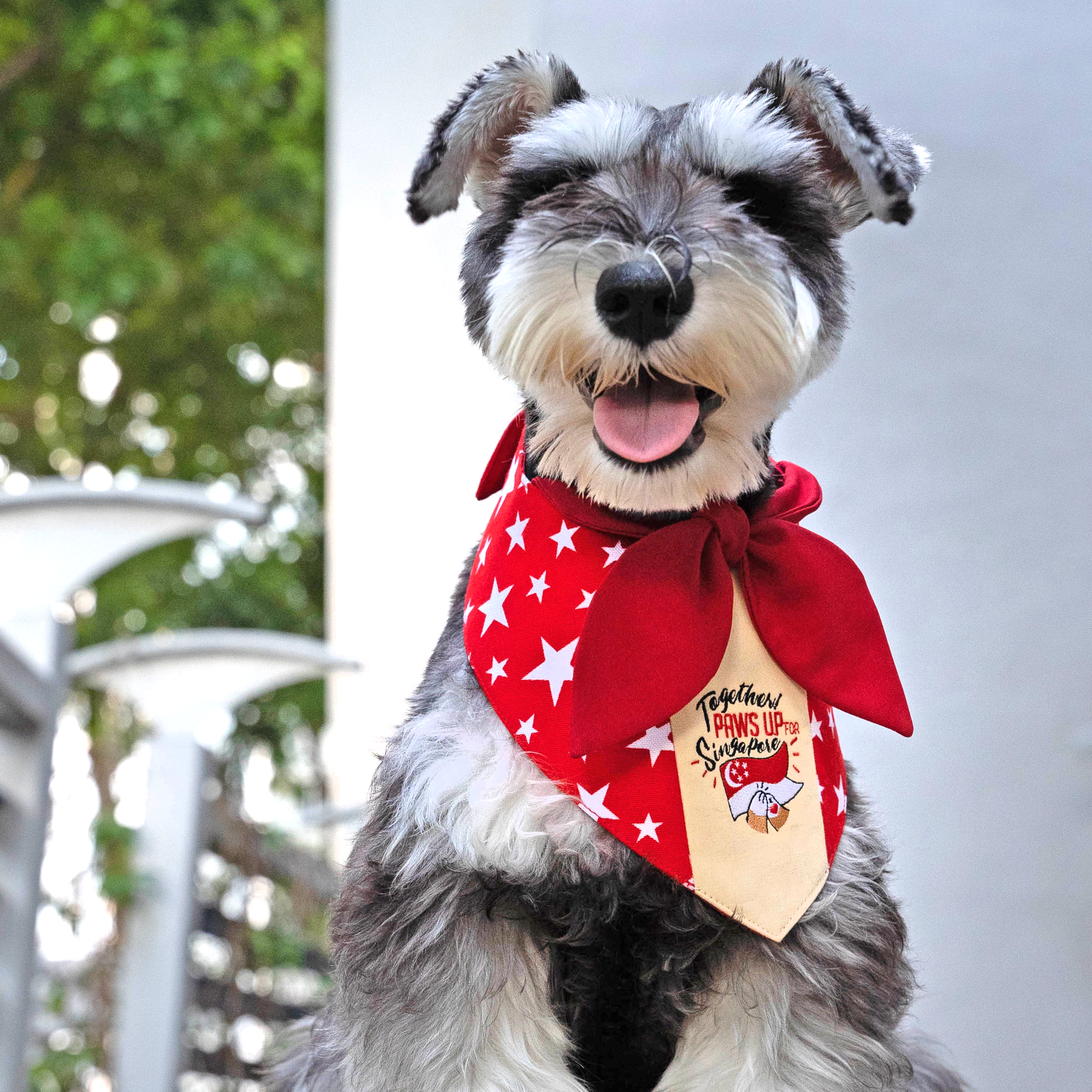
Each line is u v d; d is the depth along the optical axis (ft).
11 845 12.74
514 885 7.72
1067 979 14.05
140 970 16.96
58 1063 18.97
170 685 17.38
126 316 37.86
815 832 7.93
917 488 15.20
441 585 16.61
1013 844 14.42
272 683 17.35
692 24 15.40
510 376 7.72
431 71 18.21
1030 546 15.06
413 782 8.02
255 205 37.27
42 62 36.42
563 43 15.40
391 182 19.24
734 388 7.42
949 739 14.67
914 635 14.87
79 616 36.52
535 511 8.27
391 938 7.84
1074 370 15.29
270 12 36.06
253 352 40.93
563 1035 7.93
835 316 8.39
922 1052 10.10
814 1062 7.81
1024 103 15.80
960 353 15.44
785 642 8.02
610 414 7.50
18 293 36.58
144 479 40.06
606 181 7.86
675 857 7.69
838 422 15.26
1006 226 15.60
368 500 19.36
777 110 8.65
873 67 15.65
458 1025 7.68
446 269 17.06
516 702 7.89
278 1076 10.37
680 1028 8.08
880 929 8.25
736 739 7.93
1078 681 14.66
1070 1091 13.87
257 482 42.04
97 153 36.99
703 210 7.55
